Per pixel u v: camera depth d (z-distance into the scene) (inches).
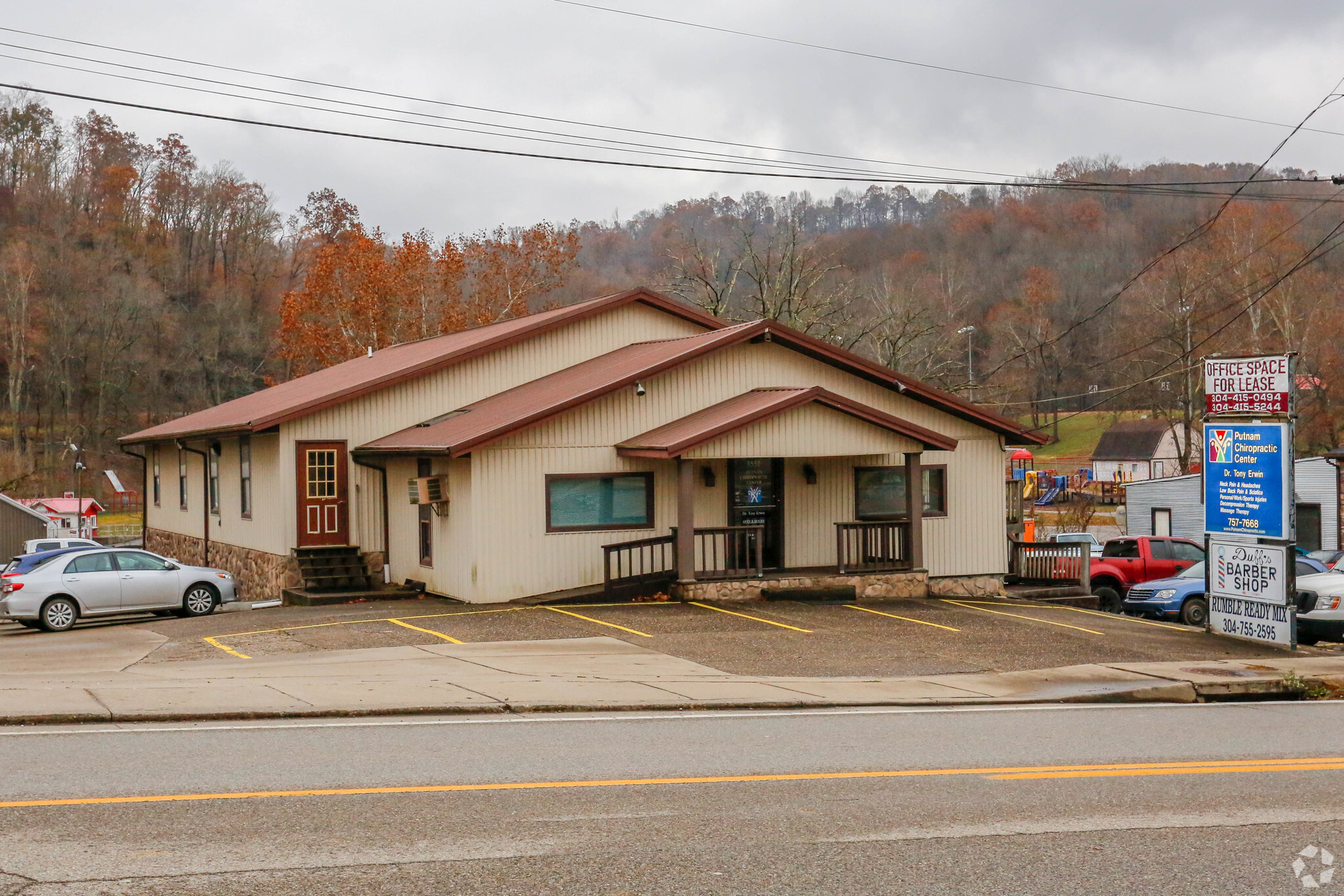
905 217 3932.1
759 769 371.6
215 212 3922.2
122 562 874.1
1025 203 3208.7
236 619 814.5
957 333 2069.4
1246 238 2425.0
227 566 1165.1
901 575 934.4
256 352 3622.0
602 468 900.0
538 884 250.7
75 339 3250.5
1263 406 738.2
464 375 1043.9
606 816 308.5
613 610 820.6
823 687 556.4
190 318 3639.3
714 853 276.1
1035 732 452.1
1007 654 670.5
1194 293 2362.2
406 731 428.5
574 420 888.9
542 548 876.0
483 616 789.2
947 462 1037.8
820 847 282.8
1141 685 576.7
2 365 3253.0
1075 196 3129.9
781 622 780.0
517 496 868.0
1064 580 1055.6
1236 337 2429.9
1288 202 2539.4
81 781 337.7
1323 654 698.8
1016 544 1080.2
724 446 865.5
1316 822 317.7
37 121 3732.8
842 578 907.4
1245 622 741.9
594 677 559.2
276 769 358.6
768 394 933.2
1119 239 2974.9
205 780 340.8
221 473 1191.6
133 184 3833.7
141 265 3523.6
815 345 973.8
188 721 445.1
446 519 903.7
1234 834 304.8
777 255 2471.7
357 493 1000.2
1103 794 346.3
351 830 290.0
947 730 453.4
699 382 942.4
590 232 3454.7
